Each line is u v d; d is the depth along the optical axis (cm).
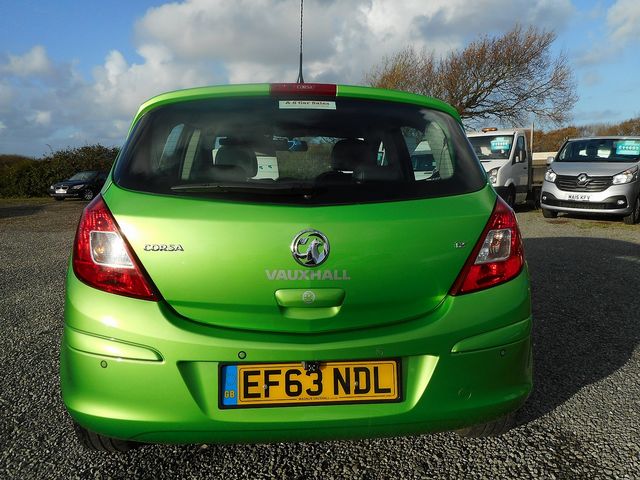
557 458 248
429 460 248
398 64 3434
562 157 1234
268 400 197
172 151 221
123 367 196
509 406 213
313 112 235
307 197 205
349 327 203
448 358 204
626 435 266
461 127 251
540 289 547
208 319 200
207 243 197
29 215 1777
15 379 345
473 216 212
